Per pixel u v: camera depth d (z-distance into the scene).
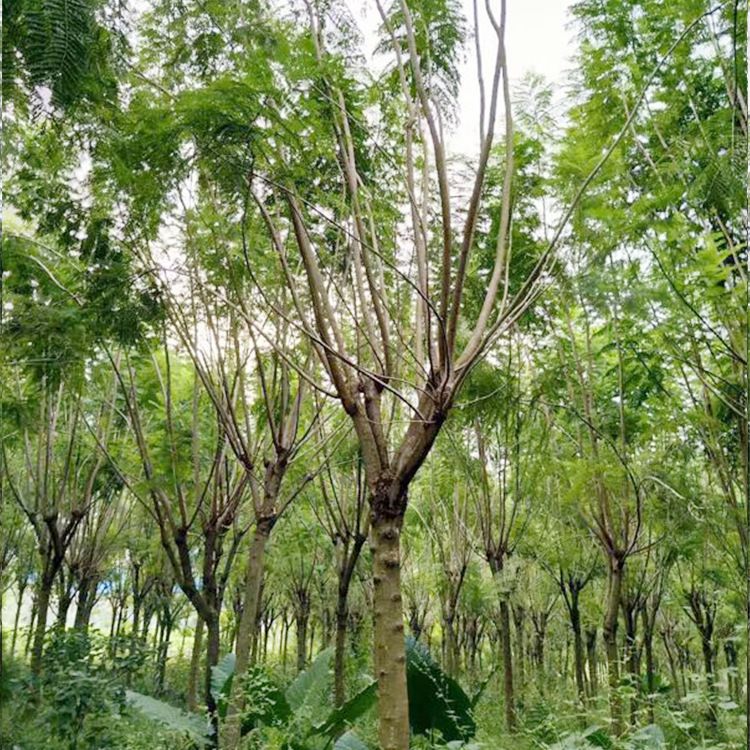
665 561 8.57
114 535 12.29
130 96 4.11
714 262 3.72
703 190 3.73
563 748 4.12
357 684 9.60
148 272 4.89
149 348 5.70
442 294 3.35
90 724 5.75
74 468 9.58
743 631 4.63
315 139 3.65
